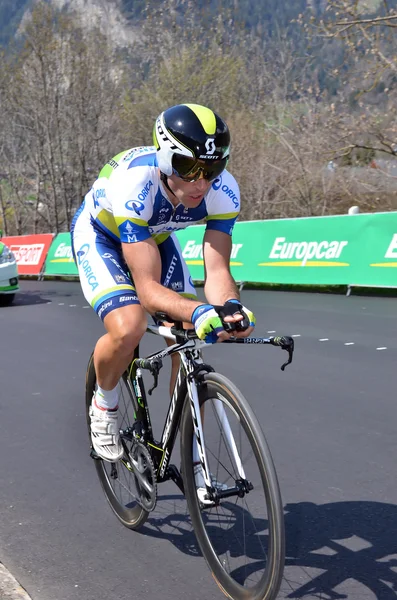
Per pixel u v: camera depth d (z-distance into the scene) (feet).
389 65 36.35
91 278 8.25
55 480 10.29
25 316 28.40
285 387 15.12
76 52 62.80
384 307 25.62
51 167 62.13
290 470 10.34
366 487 9.61
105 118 64.49
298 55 50.93
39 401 14.70
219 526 6.94
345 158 44.60
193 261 35.70
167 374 16.35
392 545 7.86
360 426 12.28
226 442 6.71
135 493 8.45
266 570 6.21
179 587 7.19
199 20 67.62
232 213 8.18
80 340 21.85
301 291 31.73
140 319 7.75
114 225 8.40
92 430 8.70
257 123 53.26
